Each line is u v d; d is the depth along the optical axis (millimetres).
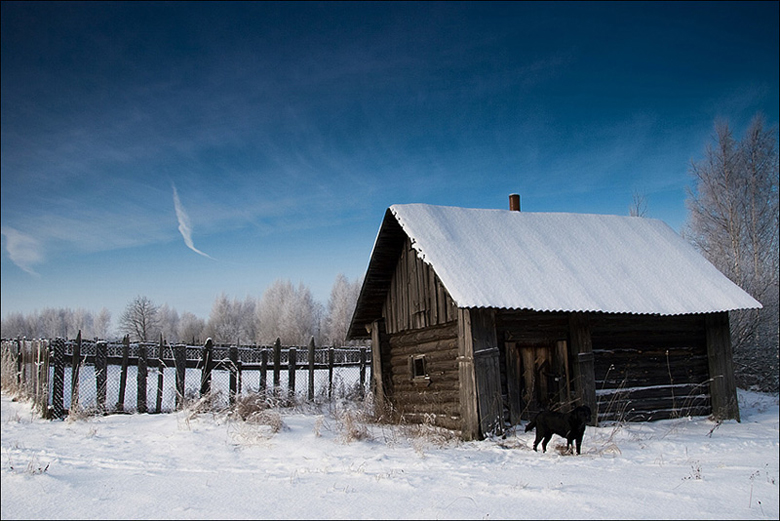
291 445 10648
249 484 7672
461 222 14680
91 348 16422
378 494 6820
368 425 13992
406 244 15102
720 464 8852
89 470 8938
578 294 12984
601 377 13617
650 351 14305
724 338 14859
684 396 14508
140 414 15117
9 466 9227
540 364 13102
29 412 16688
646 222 17797
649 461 9250
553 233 15766
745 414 16062
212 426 12398
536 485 7219
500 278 12609
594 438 11469
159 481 7988
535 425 10398
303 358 21250
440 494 6762
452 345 13000
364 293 16203
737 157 30688
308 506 6324
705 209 31000
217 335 74812
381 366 16391
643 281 14539
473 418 11477
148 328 61500
